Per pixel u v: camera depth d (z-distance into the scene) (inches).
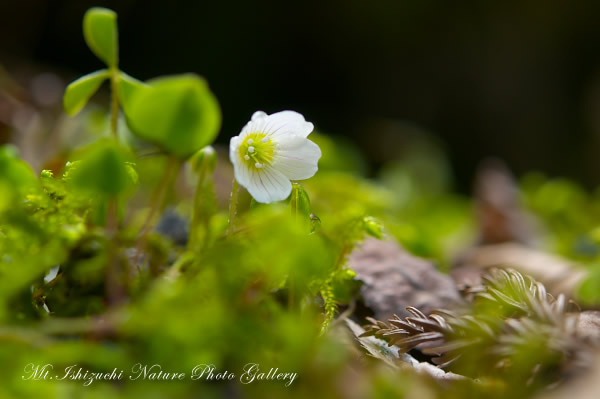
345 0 38.1
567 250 15.3
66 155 13.0
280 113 9.1
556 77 40.5
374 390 8.3
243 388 8.4
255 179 9.0
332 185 13.7
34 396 8.0
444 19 39.4
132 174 9.0
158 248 9.6
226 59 37.3
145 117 8.5
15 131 16.3
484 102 40.3
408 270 10.0
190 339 8.3
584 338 8.2
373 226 9.4
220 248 8.8
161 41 36.0
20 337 8.2
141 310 8.3
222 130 36.6
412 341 8.5
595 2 38.9
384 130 35.8
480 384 8.4
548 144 40.2
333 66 39.9
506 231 17.2
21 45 30.7
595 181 39.2
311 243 8.5
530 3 39.1
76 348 8.2
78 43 32.9
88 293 9.0
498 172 19.5
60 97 21.3
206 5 36.3
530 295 8.6
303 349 8.4
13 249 8.6
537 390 8.2
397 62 40.3
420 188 26.2
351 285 9.7
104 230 9.2
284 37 38.5
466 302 9.7
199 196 9.5
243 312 8.7
